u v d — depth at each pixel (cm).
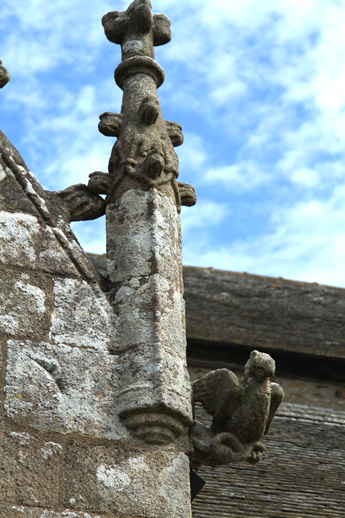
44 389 714
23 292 744
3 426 694
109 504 689
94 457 701
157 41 914
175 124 858
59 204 798
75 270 766
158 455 714
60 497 683
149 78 875
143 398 714
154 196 801
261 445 751
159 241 781
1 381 708
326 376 1695
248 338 1709
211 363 1691
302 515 1289
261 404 744
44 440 697
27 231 768
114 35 908
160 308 752
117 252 784
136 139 825
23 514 670
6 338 724
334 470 1440
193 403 754
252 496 1302
